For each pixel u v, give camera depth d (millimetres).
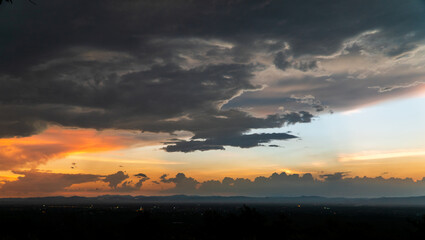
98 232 58625
